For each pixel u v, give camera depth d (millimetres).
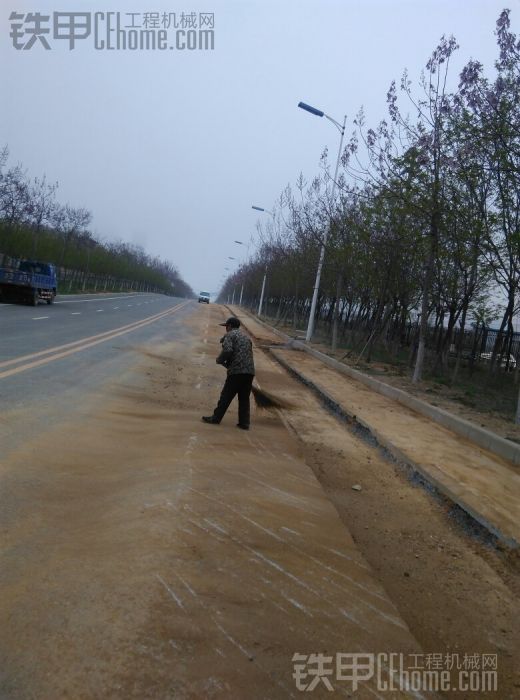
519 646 3549
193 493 4664
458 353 17344
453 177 13469
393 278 19469
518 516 5645
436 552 4832
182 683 2436
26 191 33281
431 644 3383
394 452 7887
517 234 10602
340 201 22641
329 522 4910
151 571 3279
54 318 21953
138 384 10461
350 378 16469
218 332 29297
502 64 10617
